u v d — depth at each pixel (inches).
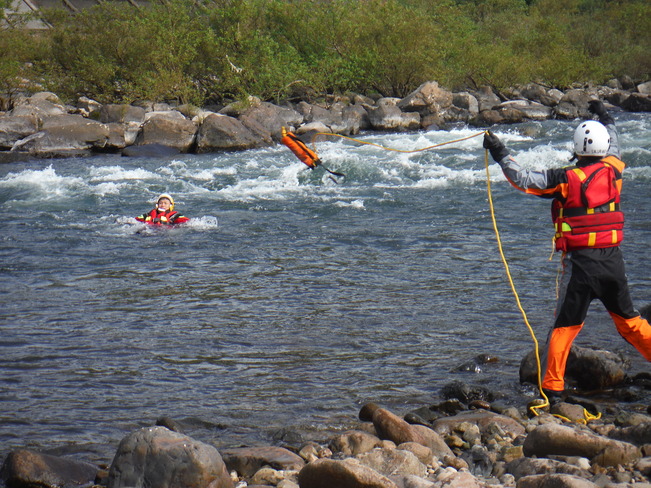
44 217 1717.5
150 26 3629.4
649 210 1662.2
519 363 828.6
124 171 2329.0
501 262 1279.5
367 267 1268.5
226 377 804.0
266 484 547.5
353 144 2886.3
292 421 692.1
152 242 1473.9
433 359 849.5
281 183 2146.9
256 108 3299.7
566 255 675.4
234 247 1428.4
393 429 623.2
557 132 3061.0
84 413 713.0
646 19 5536.4
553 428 583.5
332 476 508.1
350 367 828.6
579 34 5531.5
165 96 3656.5
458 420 665.6
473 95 4079.7
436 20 4714.6
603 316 992.9
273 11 4037.9
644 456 567.2
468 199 1866.4
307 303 1070.4
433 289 1128.8
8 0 3649.1
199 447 508.1
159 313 1030.4
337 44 4101.9
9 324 981.8
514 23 5600.4
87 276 1230.9
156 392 765.3
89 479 574.2
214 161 2586.1
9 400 743.1
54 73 3656.5
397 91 4146.2
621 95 4173.2
